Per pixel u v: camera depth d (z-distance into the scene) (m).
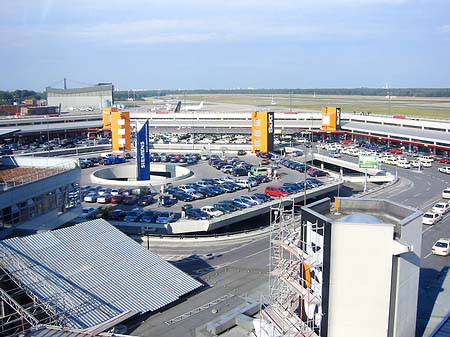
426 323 33.72
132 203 64.50
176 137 138.25
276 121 141.38
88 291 31.97
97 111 179.12
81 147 108.94
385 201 31.39
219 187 70.75
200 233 55.06
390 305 26.05
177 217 57.16
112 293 32.81
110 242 38.81
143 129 75.50
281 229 29.92
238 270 43.88
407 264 26.73
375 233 25.25
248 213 58.19
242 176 82.06
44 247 35.47
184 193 66.56
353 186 83.12
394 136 117.12
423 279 41.81
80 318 29.05
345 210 32.09
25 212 40.84
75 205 49.28
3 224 38.09
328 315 26.19
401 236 26.17
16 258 32.88
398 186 78.06
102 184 75.19
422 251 48.94
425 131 114.50
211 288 39.56
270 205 60.94
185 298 37.25
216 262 46.16
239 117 147.12
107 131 140.00
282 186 70.25
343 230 25.56
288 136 138.62
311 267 26.41
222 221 55.16
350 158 101.25
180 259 47.06
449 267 44.69
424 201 68.00
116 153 103.25
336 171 102.75
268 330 28.39
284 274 28.55
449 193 69.00
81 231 38.97
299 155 103.31
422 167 95.25
